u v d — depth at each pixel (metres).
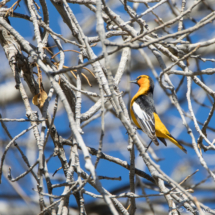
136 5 13.73
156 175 8.11
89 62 5.82
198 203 5.93
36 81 9.34
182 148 12.39
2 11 9.95
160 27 6.23
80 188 5.87
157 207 18.09
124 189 18.20
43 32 10.22
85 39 7.54
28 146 16.31
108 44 5.68
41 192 6.11
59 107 20.77
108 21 10.81
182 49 10.34
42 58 7.75
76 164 6.51
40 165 6.17
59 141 8.79
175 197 8.10
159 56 9.78
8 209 16.44
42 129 6.29
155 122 12.70
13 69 8.50
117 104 5.64
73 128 5.55
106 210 17.41
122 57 11.02
